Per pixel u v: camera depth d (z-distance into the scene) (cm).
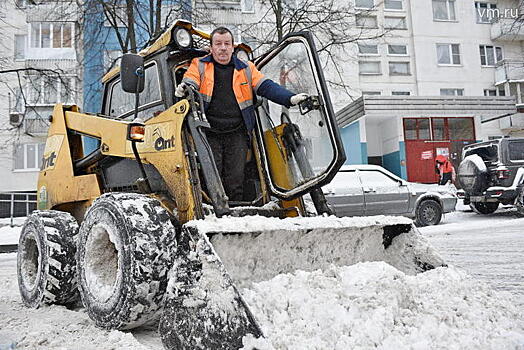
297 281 264
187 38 386
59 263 376
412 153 2070
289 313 238
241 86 385
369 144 2225
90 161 428
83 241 331
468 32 2761
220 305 232
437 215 1145
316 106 354
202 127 328
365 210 1082
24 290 406
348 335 221
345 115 2134
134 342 281
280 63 397
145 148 353
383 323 228
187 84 345
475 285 288
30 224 410
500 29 2694
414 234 332
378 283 260
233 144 392
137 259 279
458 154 2088
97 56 1684
